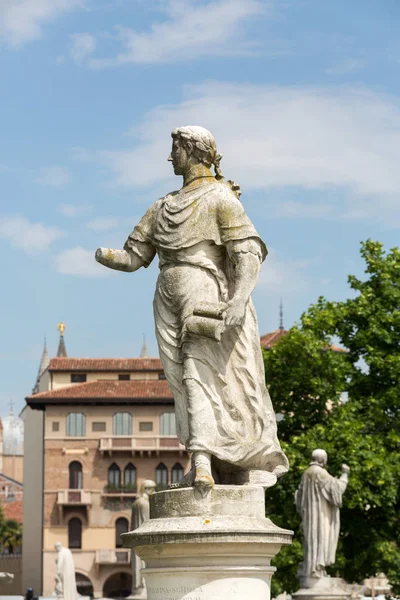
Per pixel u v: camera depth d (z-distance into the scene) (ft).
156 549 31.76
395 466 134.21
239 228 33.91
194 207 34.17
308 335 145.18
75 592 121.80
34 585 377.09
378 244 153.99
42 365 483.51
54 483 364.38
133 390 369.09
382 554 134.51
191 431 33.22
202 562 31.50
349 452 134.00
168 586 31.83
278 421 145.79
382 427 143.02
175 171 35.29
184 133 34.83
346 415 140.05
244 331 33.96
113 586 361.92
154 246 35.27
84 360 384.27
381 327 147.33
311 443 134.82
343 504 132.05
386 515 135.64
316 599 78.28
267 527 31.94
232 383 33.78
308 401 144.97
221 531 31.14
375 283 151.74
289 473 133.18
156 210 34.99
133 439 363.35
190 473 33.30
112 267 35.47
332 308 150.10
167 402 365.20
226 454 33.09
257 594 31.83
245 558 31.71
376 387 147.43
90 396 365.81
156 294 34.68
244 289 33.55
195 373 33.42
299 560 129.18
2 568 406.62
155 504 32.73
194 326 33.14
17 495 564.30
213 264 34.19
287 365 145.38
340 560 133.08
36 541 379.35
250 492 32.42
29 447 388.57
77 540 362.12
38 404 367.04
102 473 363.97
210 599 31.42
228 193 34.42
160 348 34.30
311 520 79.77
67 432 366.43
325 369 144.05
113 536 360.89
